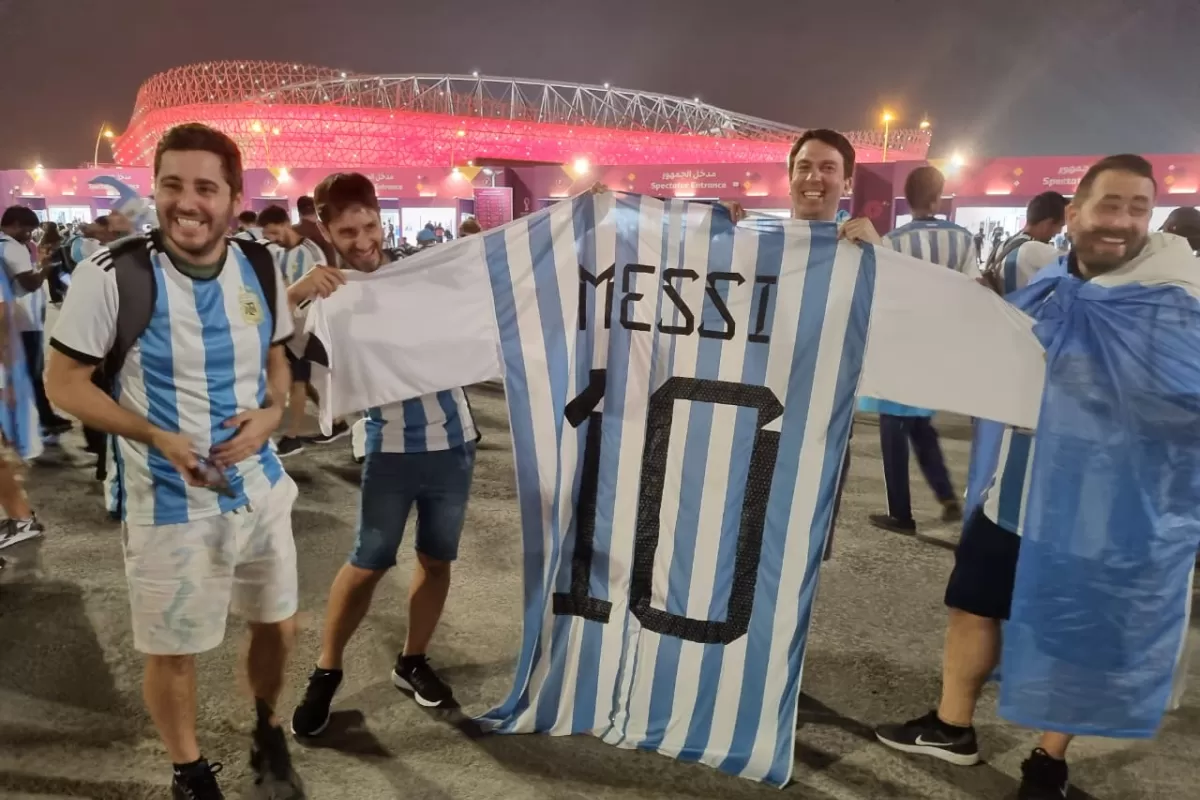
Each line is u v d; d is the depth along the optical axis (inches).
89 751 103.8
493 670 123.7
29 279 247.9
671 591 101.4
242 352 84.4
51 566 162.4
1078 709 90.4
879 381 94.8
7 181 1009.5
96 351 76.9
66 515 193.3
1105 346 86.4
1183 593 88.2
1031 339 90.0
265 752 96.3
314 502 200.8
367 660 126.1
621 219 100.0
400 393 100.0
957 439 276.5
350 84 3110.2
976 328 91.6
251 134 2674.7
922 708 115.1
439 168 712.4
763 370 97.3
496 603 146.7
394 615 141.6
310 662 125.9
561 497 102.9
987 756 104.9
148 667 86.2
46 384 77.3
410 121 2723.9
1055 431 88.9
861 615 143.5
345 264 107.3
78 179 979.9
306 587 152.9
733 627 99.5
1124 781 100.0
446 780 98.0
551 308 101.3
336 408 99.1
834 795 96.7
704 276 98.3
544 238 101.0
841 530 185.3
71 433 275.6
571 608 104.6
